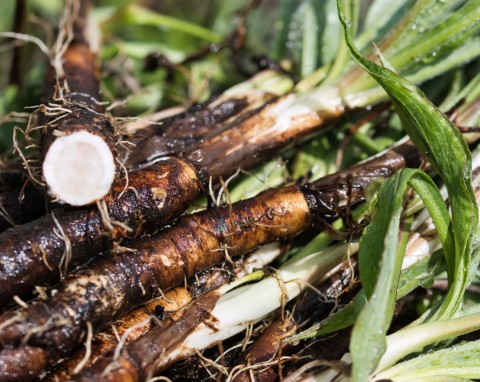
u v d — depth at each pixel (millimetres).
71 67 464
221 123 455
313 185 413
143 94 532
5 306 370
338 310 394
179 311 384
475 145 443
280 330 396
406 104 391
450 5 449
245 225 399
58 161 365
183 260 385
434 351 386
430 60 454
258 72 504
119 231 379
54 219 371
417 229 411
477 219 380
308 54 502
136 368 360
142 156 434
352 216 408
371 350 348
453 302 384
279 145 442
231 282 402
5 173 416
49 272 369
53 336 354
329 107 452
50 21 646
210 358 396
